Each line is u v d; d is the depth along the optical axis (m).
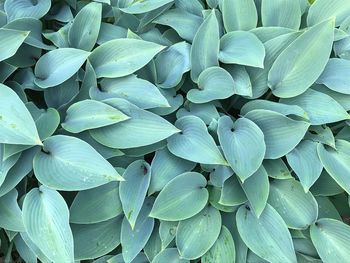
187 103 0.88
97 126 0.78
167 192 0.78
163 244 0.79
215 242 0.79
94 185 0.73
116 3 0.98
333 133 0.91
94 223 0.81
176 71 0.89
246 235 0.77
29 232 0.73
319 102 0.85
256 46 0.85
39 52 0.90
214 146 0.78
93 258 0.80
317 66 0.84
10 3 0.92
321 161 0.80
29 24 0.89
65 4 0.99
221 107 0.89
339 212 0.90
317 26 0.82
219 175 0.80
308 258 0.80
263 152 0.77
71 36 0.90
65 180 0.74
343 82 0.86
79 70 0.89
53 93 0.86
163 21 0.92
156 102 0.82
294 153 0.81
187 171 0.81
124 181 0.78
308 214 0.80
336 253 0.78
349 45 0.92
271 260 0.75
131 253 0.78
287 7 0.91
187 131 0.82
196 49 0.86
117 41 0.86
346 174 0.80
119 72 0.84
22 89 0.85
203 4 1.03
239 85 0.86
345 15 0.93
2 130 0.73
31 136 0.72
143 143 0.78
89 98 0.85
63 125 0.80
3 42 0.81
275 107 0.83
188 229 0.79
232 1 0.90
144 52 0.85
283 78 0.87
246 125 0.81
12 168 0.77
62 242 0.73
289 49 0.84
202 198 0.80
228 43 0.89
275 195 0.82
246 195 0.77
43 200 0.76
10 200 0.78
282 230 0.77
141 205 0.76
